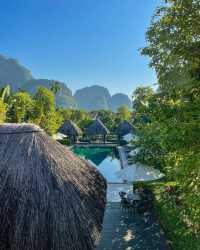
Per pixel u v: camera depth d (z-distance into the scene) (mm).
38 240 5273
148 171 16516
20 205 5492
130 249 10352
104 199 7906
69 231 5590
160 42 9547
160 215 12609
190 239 8297
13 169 5949
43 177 6098
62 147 7797
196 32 7922
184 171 6211
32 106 42844
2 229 5242
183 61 8969
